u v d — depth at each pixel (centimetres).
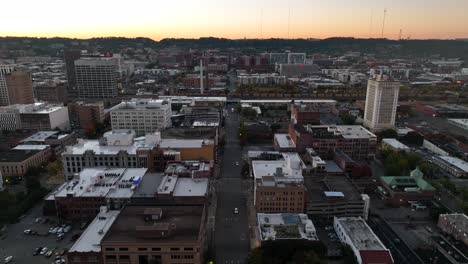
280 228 19700
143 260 15812
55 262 18088
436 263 17988
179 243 15488
